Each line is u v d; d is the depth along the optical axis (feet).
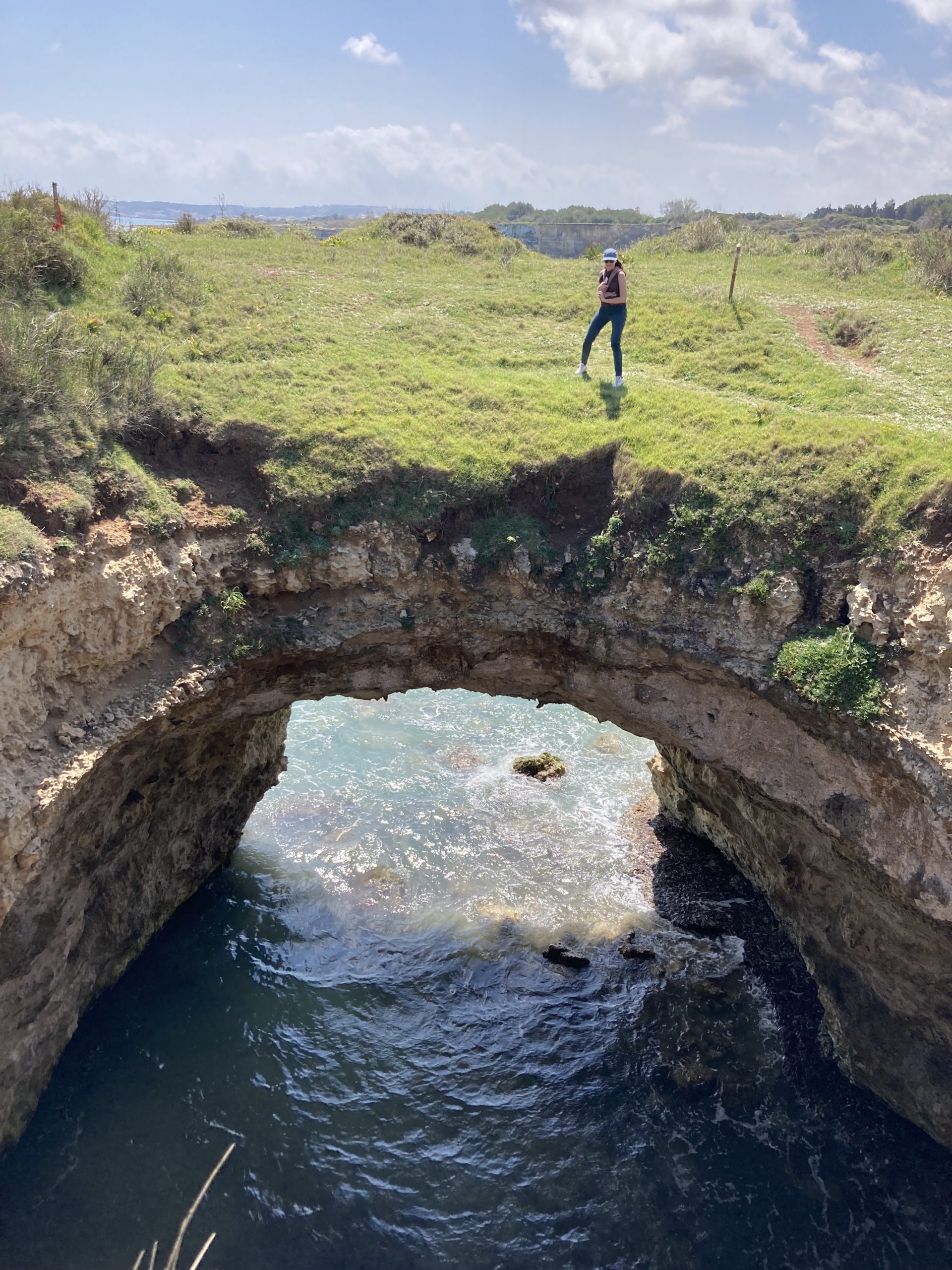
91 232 67.67
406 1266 36.96
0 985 36.50
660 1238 38.52
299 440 45.78
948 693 35.83
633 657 44.91
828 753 40.37
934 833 36.09
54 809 34.86
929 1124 42.14
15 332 42.34
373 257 86.12
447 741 81.51
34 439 38.32
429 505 44.98
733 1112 44.37
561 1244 38.22
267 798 70.79
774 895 55.47
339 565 43.75
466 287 76.89
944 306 74.28
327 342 58.70
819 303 76.13
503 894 60.34
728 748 44.52
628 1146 42.57
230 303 62.39
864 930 42.50
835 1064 46.62
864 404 52.85
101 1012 47.70
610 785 74.90
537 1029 49.24
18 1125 39.96
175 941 53.57
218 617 42.52
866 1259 37.78
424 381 53.31
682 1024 49.49
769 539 41.78
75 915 42.42
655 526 44.24
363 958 54.08
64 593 35.22
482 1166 41.47
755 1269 37.42
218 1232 37.55
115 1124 41.83
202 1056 46.09
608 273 53.06
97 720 38.11
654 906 59.31
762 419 47.93
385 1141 42.42
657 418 49.85
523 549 44.80
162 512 40.70
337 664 46.01
